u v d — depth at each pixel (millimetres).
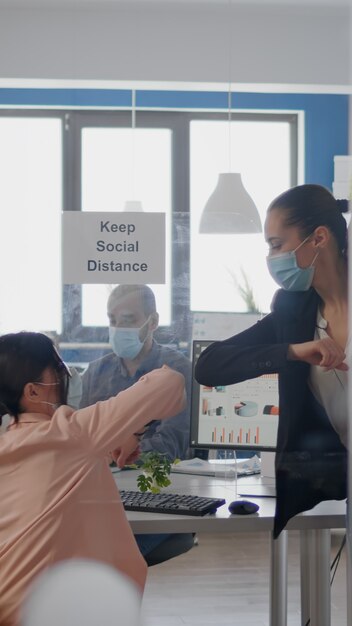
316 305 2766
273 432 2832
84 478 2473
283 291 2775
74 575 2410
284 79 3834
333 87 3793
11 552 2391
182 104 4066
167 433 2773
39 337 2600
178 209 2848
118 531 2457
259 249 2783
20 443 2469
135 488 2781
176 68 3904
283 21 3822
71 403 2596
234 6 3889
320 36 3791
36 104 3801
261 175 4012
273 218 2799
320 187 2785
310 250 2770
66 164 3191
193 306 2738
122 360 2650
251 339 2789
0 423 2516
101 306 2668
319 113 4531
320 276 2773
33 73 3688
